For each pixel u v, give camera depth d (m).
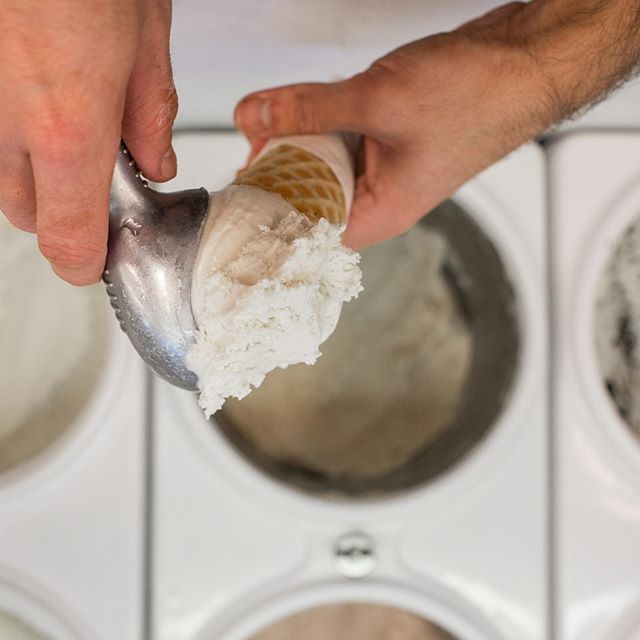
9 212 0.46
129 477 0.74
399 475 0.80
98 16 0.40
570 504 0.77
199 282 0.45
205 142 0.74
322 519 0.76
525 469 0.78
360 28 0.72
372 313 0.88
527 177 0.77
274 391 0.84
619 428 0.77
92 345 0.80
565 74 0.61
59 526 0.74
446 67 0.60
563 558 0.78
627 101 0.77
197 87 0.74
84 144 0.41
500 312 0.81
